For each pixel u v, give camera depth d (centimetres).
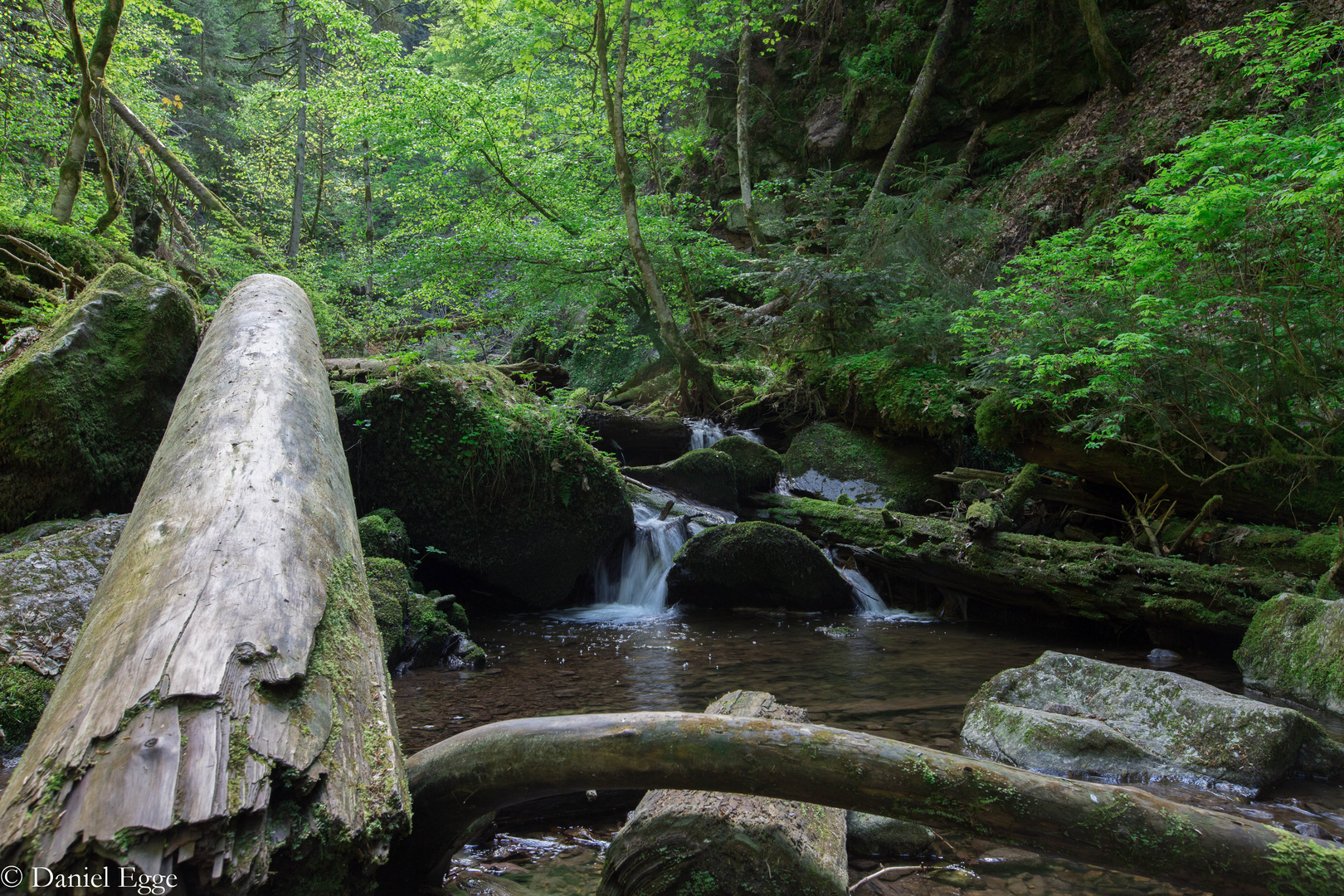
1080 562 595
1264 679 444
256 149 2069
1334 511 542
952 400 911
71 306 596
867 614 717
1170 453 611
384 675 201
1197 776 306
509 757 194
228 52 2372
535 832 259
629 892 195
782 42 1936
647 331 1508
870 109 1666
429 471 685
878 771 178
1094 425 636
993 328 785
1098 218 999
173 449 288
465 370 738
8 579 375
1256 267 531
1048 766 319
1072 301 678
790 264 1108
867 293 1060
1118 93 1327
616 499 735
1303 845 159
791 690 439
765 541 711
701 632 625
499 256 1295
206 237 1537
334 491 283
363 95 1332
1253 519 599
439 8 2419
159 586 189
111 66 1192
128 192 1323
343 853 145
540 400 775
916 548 688
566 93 1570
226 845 128
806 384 1125
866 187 1502
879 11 1739
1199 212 504
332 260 1970
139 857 122
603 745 190
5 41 1120
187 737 142
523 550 711
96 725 145
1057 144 1372
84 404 512
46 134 1168
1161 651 543
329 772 151
